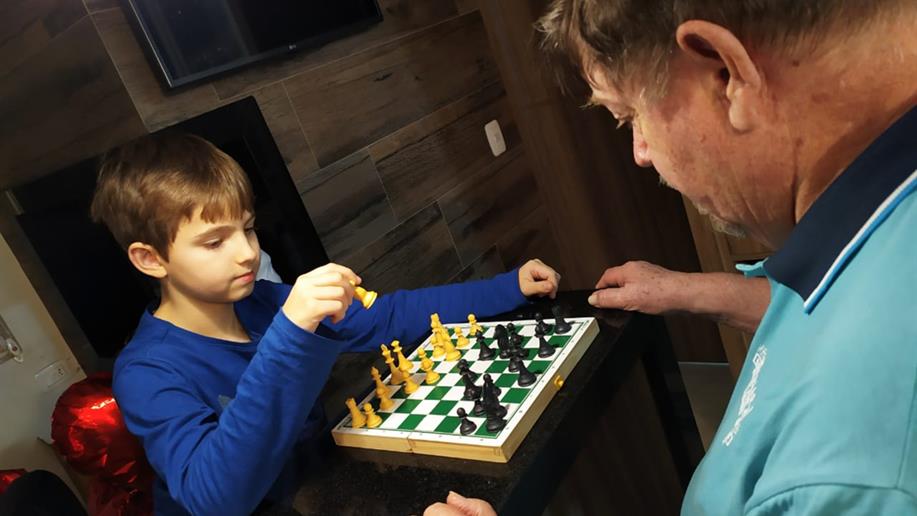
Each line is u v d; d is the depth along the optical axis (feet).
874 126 1.37
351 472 2.97
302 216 4.76
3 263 5.35
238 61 4.49
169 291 3.61
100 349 5.22
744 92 1.42
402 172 5.76
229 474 2.73
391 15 5.74
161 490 3.57
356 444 3.16
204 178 3.29
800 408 1.37
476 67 6.63
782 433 1.42
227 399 3.51
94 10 3.83
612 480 4.49
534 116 6.97
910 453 1.14
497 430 2.76
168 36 4.10
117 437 4.30
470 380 3.12
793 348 1.54
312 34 4.98
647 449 4.37
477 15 6.71
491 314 4.08
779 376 1.56
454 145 6.31
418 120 5.93
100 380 4.60
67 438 4.30
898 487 1.13
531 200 7.25
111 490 4.48
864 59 1.32
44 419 5.51
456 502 2.40
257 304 4.20
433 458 2.89
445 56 6.27
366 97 5.46
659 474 4.42
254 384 2.75
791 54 1.35
